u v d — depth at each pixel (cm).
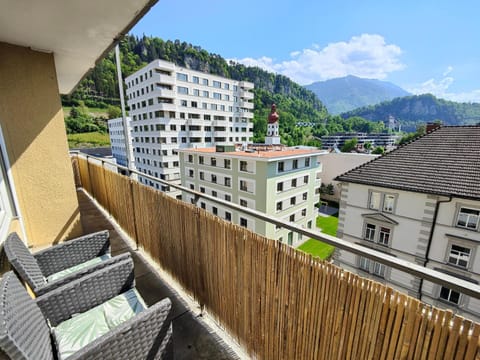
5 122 202
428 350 67
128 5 139
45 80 217
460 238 530
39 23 159
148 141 2509
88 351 85
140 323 98
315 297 94
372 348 80
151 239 221
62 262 165
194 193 151
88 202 415
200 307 167
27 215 223
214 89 2731
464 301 538
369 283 77
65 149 237
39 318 97
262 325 121
